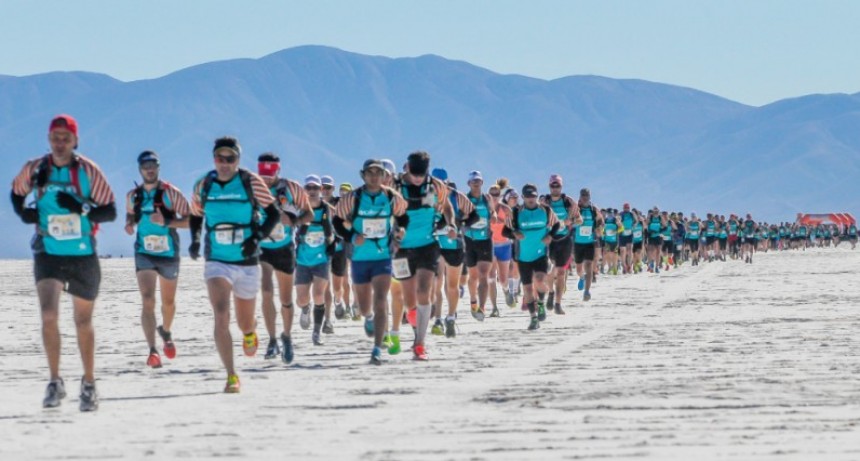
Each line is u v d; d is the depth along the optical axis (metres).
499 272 55.94
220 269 27.30
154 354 32.53
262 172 33.41
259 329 45.19
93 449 20.14
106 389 27.86
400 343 38.59
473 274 47.06
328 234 38.59
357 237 32.50
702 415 22.48
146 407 24.86
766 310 51.78
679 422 21.73
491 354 34.66
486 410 23.50
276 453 19.53
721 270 108.62
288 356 33.12
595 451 19.20
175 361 34.25
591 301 60.97
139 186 33.28
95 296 25.03
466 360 33.06
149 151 33.16
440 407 24.03
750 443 19.70
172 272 33.28
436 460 18.69
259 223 27.56
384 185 33.88
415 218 33.47
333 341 39.97
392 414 23.27
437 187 33.72
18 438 21.25
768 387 26.17
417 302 33.75
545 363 31.88
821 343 36.03
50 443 20.73
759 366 30.22
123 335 43.31
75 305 24.95
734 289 71.50
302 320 40.06
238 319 28.20
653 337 39.25
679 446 19.53
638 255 103.25
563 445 19.70
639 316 49.66
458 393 26.00
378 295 32.69
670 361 31.72
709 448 19.33
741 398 24.55
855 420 21.78
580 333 41.62
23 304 64.00
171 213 29.55
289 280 33.62
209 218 27.39
